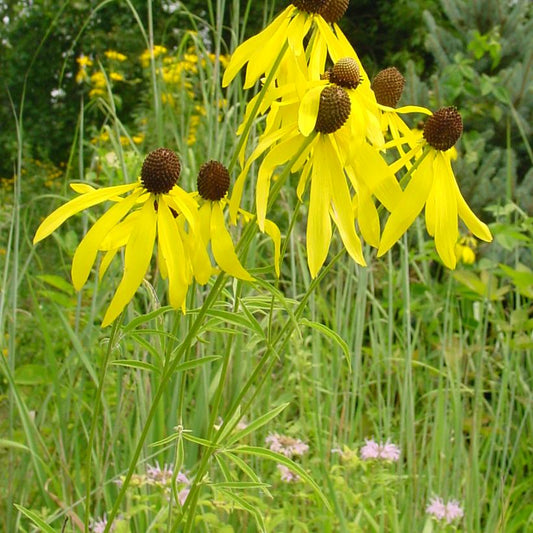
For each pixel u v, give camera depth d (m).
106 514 0.79
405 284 0.97
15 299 0.83
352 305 1.15
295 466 0.57
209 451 0.57
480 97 1.61
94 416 0.55
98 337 0.88
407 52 2.56
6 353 1.08
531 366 1.09
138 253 0.52
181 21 2.21
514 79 1.58
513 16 1.71
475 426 0.90
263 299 0.58
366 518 0.81
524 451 1.07
